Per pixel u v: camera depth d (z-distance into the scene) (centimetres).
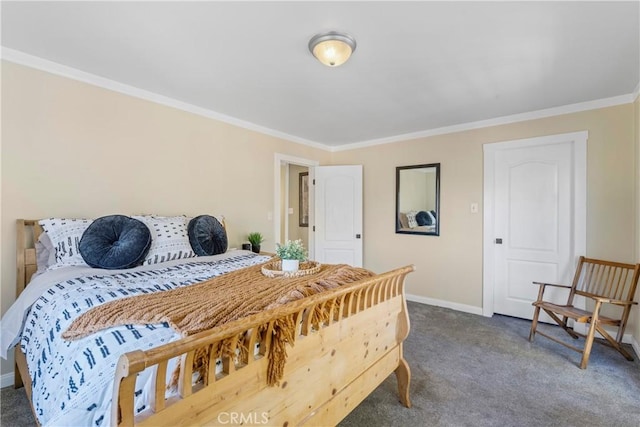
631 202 276
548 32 179
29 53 206
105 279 177
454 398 198
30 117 213
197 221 268
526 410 187
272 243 389
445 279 384
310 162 451
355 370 157
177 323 116
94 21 171
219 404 96
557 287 303
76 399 94
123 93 257
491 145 349
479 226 358
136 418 80
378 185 442
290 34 182
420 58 210
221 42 191
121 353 101
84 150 237
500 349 267
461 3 154
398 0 152
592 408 188
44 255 207
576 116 300
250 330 105
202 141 314
